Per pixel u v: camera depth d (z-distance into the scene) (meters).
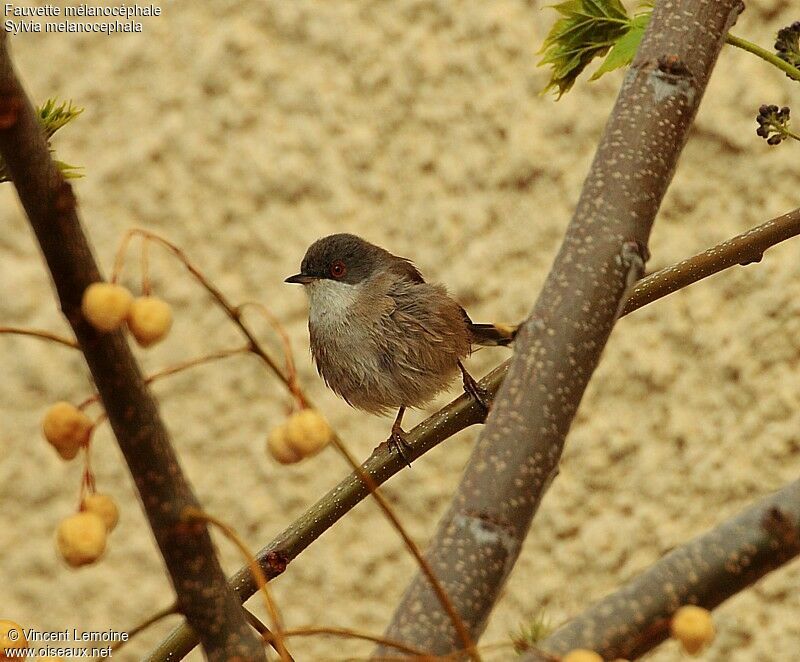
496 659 10.02
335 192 10.59
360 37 10.65
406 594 5.08
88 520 5.04
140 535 10.62
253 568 5.04
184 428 10.55
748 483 10.04
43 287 10.69
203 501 10.49
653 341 10.26
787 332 10.06
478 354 10.38
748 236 5.52
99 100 10.76
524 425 5.10
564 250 5.14
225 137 10.72
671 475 10.15
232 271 10.64
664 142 5.17
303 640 10.41
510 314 10.30
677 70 5.18
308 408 5.04
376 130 10.61
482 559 5.08
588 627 5.05
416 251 10.48
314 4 10.70
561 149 10.36
